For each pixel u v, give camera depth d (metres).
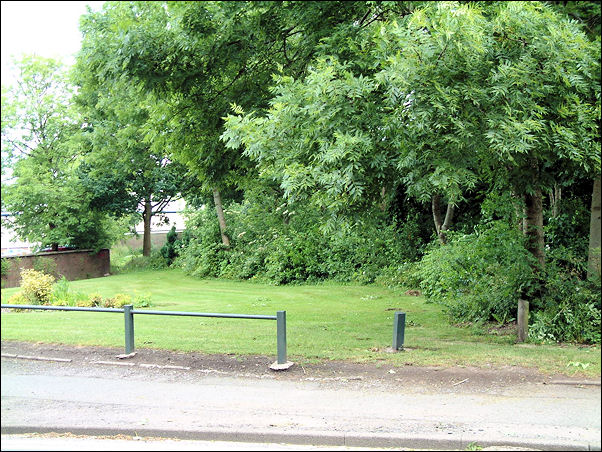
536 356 8.20
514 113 7.68
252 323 12.02
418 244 20.78
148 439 5.48
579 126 8.39
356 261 21.89
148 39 10.81
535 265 10.03
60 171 30.44
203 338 9.72
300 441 5.35
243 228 26.41
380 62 8.38
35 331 10.32
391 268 20.42
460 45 7.38
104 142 26.20
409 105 7.78
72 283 24.84
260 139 8.50
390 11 10.78
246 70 11.88
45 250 31.98
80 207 31.00
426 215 21.17
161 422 5.73
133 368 7.95
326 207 9.10
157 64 11.05
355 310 14.56
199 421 5.75
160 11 11.36
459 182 7.61
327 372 7.57
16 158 30.06
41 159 29.83
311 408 6.12
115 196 31.48
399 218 21.88
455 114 7.69
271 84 11.63
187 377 7.48
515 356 8.20
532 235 10.38
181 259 30.75
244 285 22.94
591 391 6.63
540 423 5.56
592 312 9.58
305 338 9.83
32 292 15.32
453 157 7.74
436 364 7.81
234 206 27.83
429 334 10.52
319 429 5.47
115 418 5.89
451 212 17.30
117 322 11.70
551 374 7.30
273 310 14.66
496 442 5.10
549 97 8.45
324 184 7.84
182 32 10.82
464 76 7.88
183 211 31.66
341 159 7.62
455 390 6.73
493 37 8.24
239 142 8.90
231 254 26.20
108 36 11.25
